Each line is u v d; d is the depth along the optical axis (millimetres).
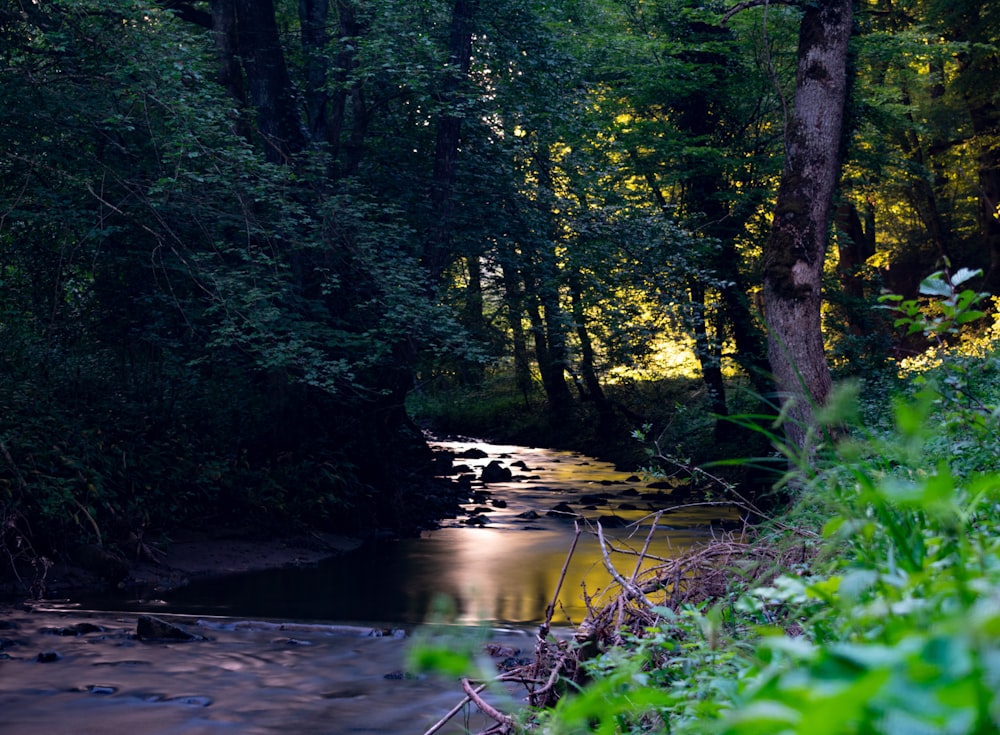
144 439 15453
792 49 21938
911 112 28312
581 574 13211
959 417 3408
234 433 17438
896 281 37969
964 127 34406
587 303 19906
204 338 15445
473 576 13445
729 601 4242
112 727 6676
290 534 15891
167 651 8867
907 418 1325
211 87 13727
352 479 17781
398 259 15086
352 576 13648
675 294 18516
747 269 23812
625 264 18875
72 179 12820
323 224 14211
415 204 17156
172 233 12992
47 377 14586
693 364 25250
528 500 21625
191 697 7398
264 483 16391
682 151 21625
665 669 3279
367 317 16672
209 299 14234
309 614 11094
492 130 17922
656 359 25359
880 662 622
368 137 18562
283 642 9289
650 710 2775
